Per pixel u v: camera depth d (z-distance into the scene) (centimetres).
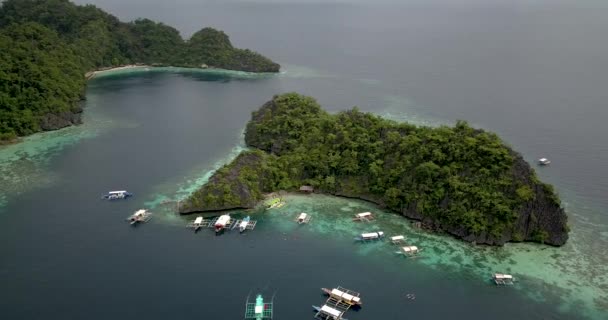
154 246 11888
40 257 11312
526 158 17862
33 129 19912
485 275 10988
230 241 12188
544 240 12181
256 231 12688
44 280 10481
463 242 12281
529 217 12300
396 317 9600
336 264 11300
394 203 13538
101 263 11125
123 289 10219
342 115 16788
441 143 13925
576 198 14725
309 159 15288
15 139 19225
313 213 13662
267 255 11612
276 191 14812
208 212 13612
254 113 19888
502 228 12125
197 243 12069
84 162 17162
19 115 19700
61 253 11494
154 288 10269
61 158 17500
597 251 11950
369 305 9925
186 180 15712
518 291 10456
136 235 12381
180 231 12631
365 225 13025
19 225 12750
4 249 11600
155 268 10975
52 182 15450
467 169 13175
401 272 11056
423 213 13050
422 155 13812
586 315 9731
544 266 11350
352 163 14812
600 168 16888
